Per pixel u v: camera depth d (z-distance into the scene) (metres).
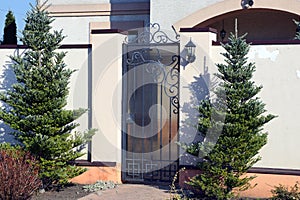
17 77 10.20
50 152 10.09
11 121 10.20
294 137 9.95
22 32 10.23
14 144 11.41
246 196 9.96
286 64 9.98
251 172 10.02
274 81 10.05
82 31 16.98
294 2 13.48
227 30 15.79
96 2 16.86
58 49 11.43
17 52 11.61
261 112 9.48
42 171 10.12
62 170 10.20
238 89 9.41
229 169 9.56
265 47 10.09
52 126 10.19
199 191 10.07
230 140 9.24
